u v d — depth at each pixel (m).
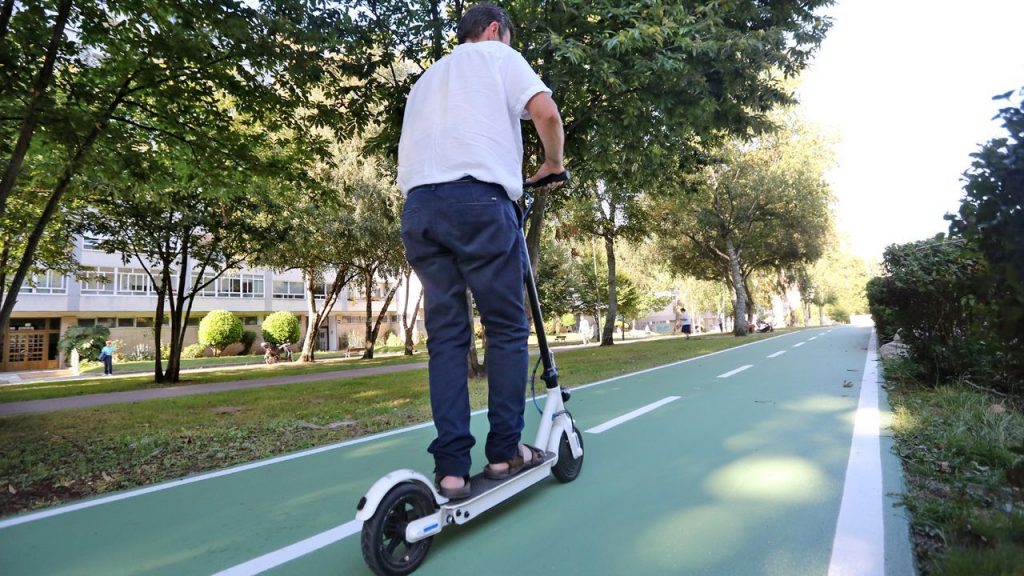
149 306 39.47
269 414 7.13
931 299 6.33
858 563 2.13
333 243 20.70
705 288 52.91
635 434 4.45
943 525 2.41
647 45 7.79
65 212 13.53
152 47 6.74
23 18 6.06
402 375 13.20
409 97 2.56
